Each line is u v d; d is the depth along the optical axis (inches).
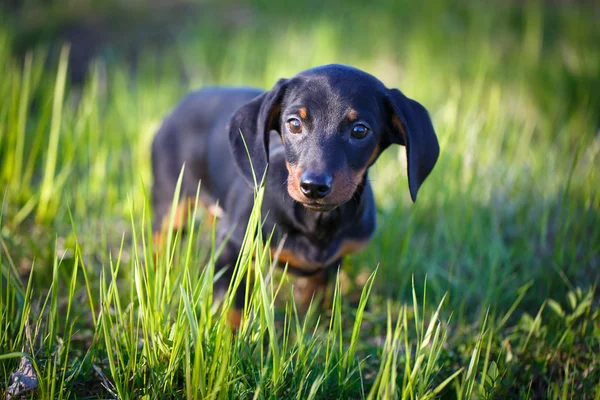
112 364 18.8
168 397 19.7
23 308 20.1
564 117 41.7
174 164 27.5
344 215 22.7
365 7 59.5
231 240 23.1
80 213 29.1
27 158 33.2
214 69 46.8
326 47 45.3
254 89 26.9
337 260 24.7
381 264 27.2
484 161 32.9
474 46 49.7
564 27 55.2
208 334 19.3
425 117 21.7
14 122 29.8
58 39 50.2
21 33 48.8
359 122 20.4
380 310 26.1
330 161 19.7
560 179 31.4
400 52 50.2
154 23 54.5
